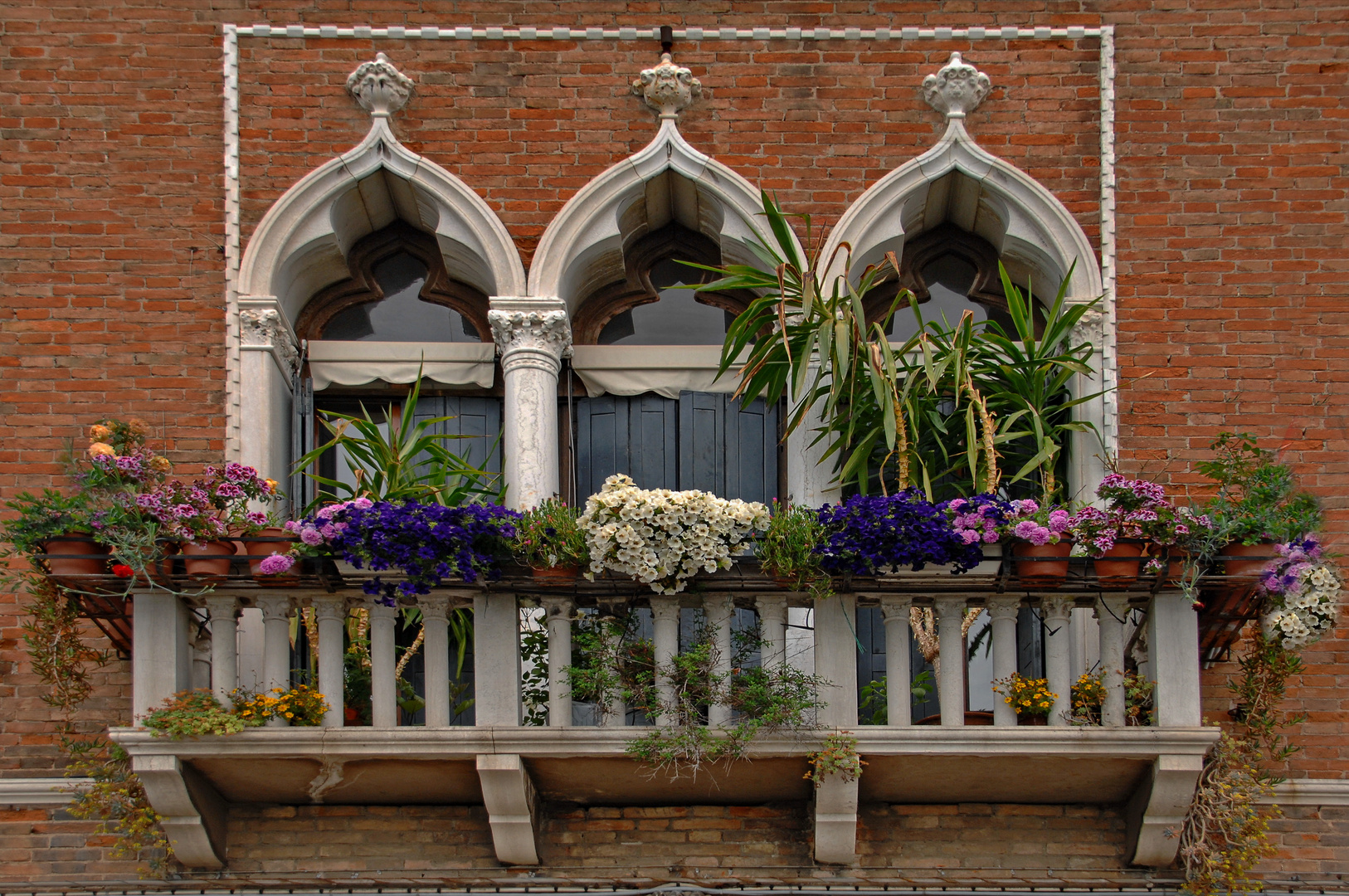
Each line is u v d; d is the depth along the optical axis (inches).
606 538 280.4
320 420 343.6
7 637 310.5
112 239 328.2
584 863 303.3
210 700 282.8
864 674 330.6
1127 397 323.9
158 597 285.6
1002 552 281.7
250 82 337.7
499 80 340.5
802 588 286.2
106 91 335.3
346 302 350.9
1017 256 342.0
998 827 305.3
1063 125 338.3
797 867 302.7
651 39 341.7
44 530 277.3
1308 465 320.5
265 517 284.7
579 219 332.8
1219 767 290.5
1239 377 324.5
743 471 342.6
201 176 332.2
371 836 304.0
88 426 319.3
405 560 275.6
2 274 325.1
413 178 334.3
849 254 313.4
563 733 283.7
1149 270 330.0
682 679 286.4
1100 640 298.7
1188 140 335.9
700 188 337.7
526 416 323.0
